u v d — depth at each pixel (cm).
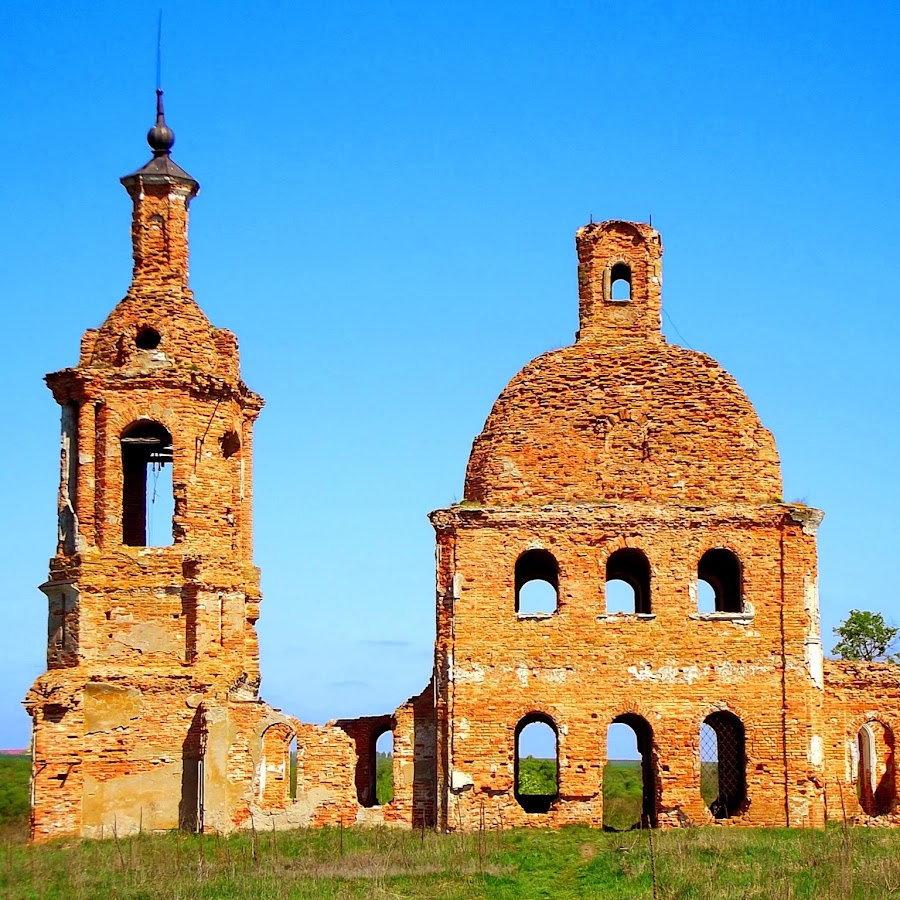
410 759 5806
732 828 5534
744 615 5759
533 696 5706
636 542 5797
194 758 5822
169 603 5969
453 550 5797
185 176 6369
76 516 5988
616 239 6103
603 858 4994
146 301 6209
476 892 4672
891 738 5800
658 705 5703
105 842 5550
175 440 6053
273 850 5262
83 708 5791
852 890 4478
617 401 5944
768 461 5906
